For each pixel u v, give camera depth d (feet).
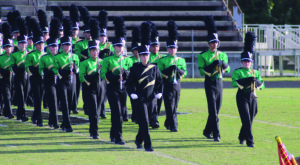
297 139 88.74
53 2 268.82
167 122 99.81
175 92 97.60
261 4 356.18
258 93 180.34
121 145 83.82
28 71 104.58
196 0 285.02
